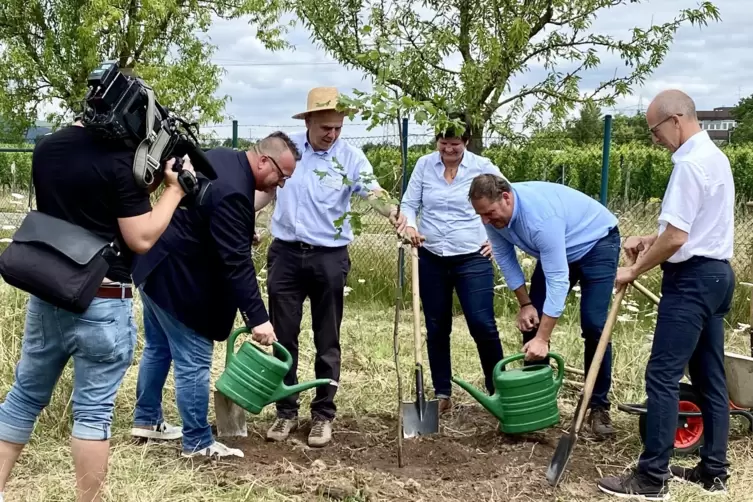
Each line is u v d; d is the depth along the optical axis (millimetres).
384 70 3471
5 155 16625
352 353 5902
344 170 4203
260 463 3893
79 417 2922
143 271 3648
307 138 4219
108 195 2766
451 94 7609
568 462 3969
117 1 14266
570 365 5523
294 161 3693
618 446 4254
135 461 3730
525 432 4102
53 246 2678
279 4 15281
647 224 8289
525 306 4477
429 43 7633
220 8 15812
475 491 3617
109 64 2740
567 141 8219
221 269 3611
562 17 8047
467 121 4520
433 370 4852
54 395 4148
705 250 3457
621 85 8016
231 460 3883
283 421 4301
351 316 7336
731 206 3508
